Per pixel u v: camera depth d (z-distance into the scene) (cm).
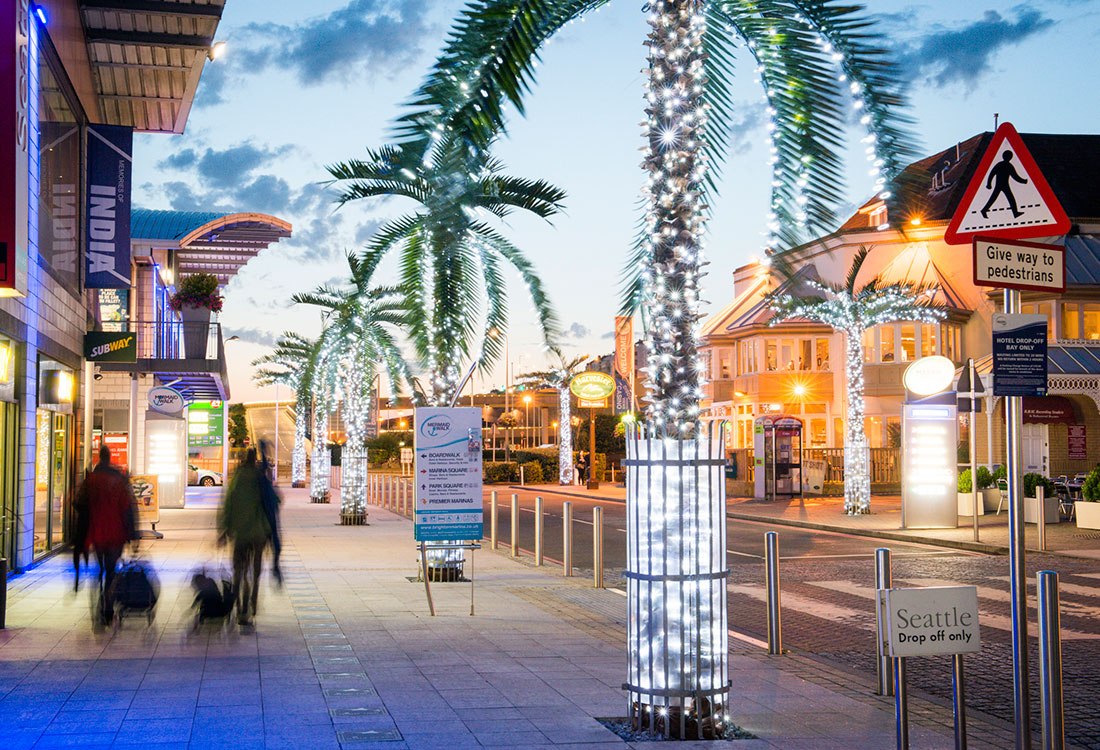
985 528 2392
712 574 659
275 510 1117
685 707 653
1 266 1079
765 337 4594
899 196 682
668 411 671
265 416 11431
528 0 650
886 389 4338
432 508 1196
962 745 537
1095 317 3697
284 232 3462
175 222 3203
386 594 1344
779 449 3706
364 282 2059
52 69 1619
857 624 1209
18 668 846
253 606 1098
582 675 834
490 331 1698
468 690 773
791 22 703
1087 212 4181
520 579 1573
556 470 6194
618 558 1973
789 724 694
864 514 2883
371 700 736
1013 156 546
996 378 535
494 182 1591
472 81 634
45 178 1569
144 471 3428
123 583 1074
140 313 3272
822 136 702
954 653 527
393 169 716
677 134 678
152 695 747
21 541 1489
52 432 1770
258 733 641
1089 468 3656
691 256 677
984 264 540
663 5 682
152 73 2019
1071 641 1067
